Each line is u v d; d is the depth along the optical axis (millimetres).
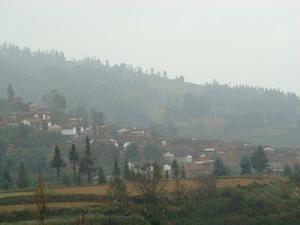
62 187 101812
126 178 117125
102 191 94750
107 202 87250
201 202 94562
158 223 82375
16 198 86875
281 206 99250
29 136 182125
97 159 174250
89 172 122438
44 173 149125
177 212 89312
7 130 183500
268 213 95688
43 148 172875
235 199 97562
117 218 80375
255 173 142125
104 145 187375
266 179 115938
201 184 98688
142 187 92500
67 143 184625
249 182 110375
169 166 176125
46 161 157500
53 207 82125
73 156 122688
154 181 94000
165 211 88625
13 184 132250
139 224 80438
